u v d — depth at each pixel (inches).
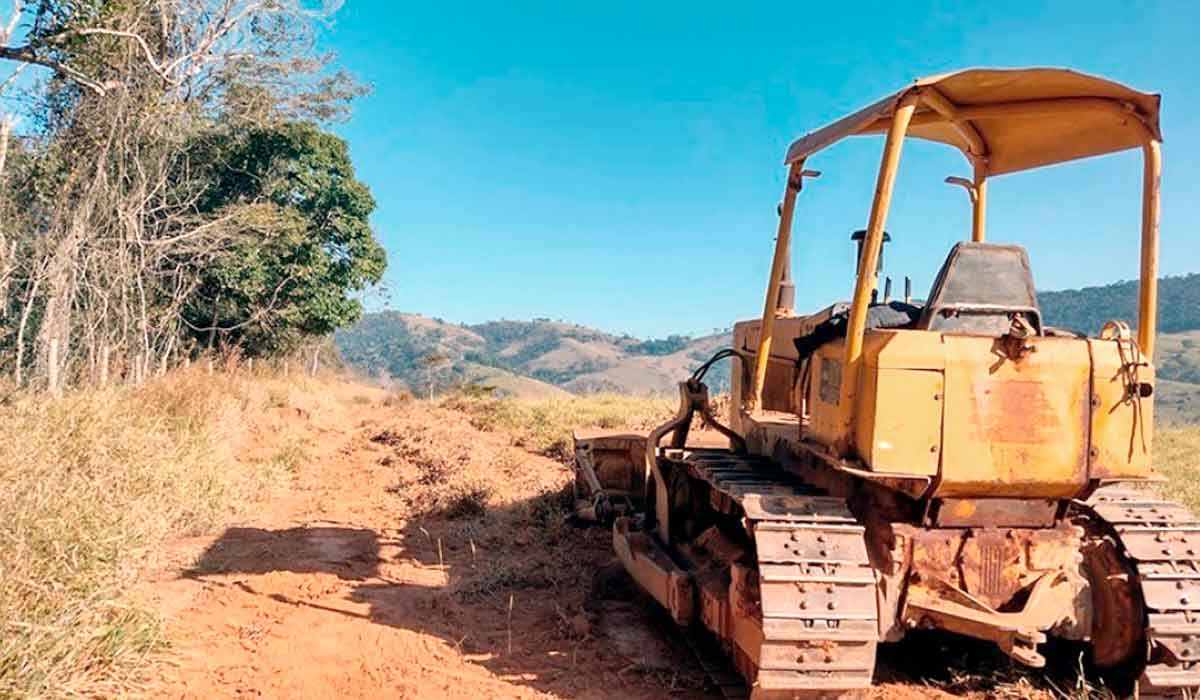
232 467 435.8
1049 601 187.9
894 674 209.8
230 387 626.8
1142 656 186.9
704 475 222.4
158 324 761.6
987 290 190.9
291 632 229.1
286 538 331.9
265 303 970.7
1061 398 179.0
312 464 509.7
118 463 323.9
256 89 824.9
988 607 182.4
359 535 339.9
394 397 1007.0
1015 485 178.4
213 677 197.0
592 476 326.6
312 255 996.6
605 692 197.5
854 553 174.9
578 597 265.6
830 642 165.8
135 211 641.0
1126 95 191.9
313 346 1224.8
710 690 198.5
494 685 199.8
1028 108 202.7
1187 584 183.5
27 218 613.9
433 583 278.7
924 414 175.9
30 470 254.7
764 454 241.0
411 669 207.5
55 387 468.4
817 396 207.9
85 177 607.2
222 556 301.9
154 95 623.8
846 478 201.9
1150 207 193.3
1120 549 194.1
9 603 176.6
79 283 589.9
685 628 223.8
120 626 196.1
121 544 228.5
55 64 532.1
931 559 187.3
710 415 271.0
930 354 176.1
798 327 249.0
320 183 1015.6
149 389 496.7
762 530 178.5
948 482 176.2
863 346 183.5
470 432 613.0
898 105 180.1
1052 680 204.5
